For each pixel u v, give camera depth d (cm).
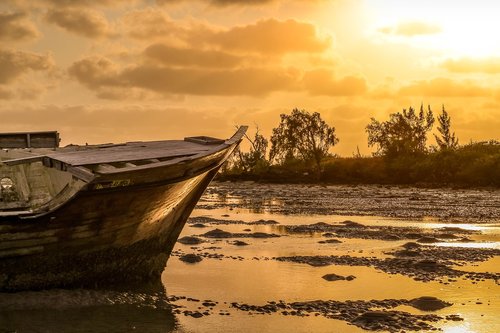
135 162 1648
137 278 1728
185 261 2081
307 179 9475
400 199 5631
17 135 2259
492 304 1497
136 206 1573
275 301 1539
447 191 6894
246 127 1959
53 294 1526
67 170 1591
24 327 1310
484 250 2345
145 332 1280
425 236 2761
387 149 9288
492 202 5116
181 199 1748
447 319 1360
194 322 1348
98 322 1351
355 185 8606
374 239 2705
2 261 1473
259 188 8275
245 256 2209
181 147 1902
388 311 1422
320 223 3350
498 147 8612
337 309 1450
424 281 1766
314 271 1925
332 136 10094
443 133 10425
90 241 1565
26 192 1738
